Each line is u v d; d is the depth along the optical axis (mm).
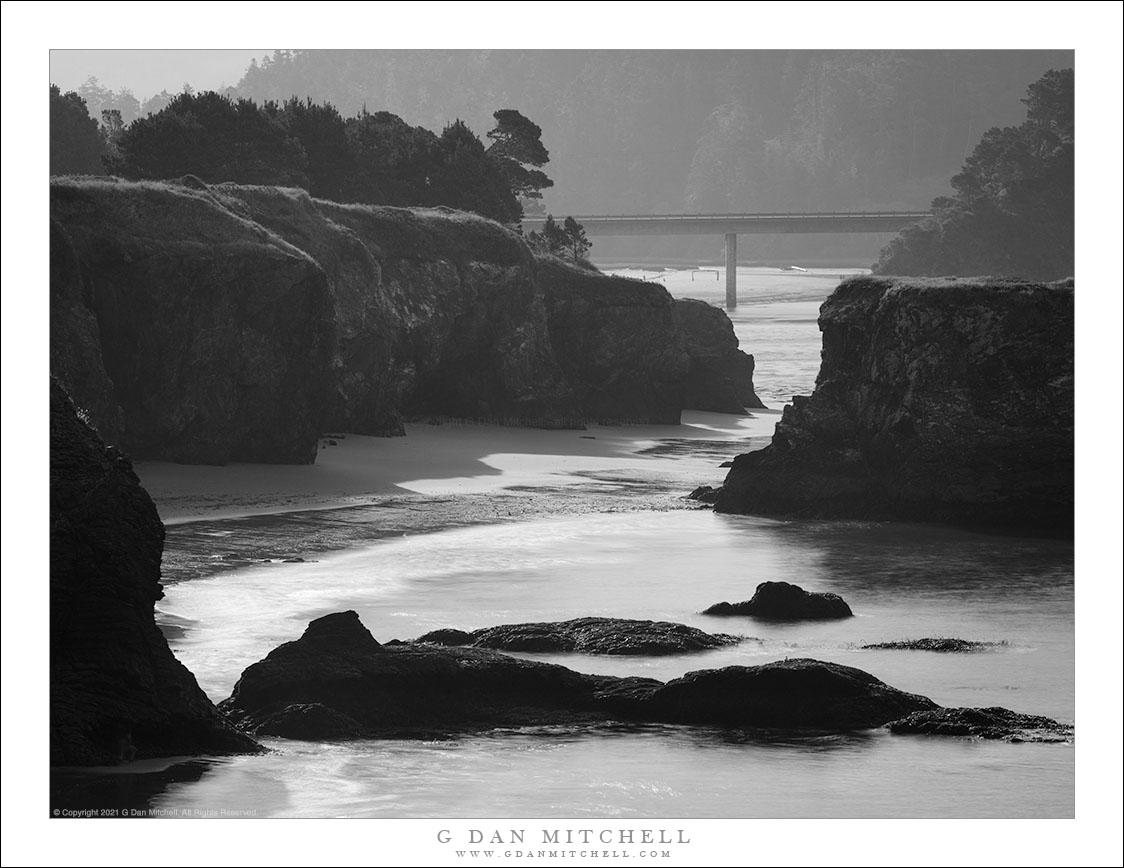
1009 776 27594
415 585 45969
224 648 36812
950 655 37594
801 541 56781
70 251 67812
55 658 27031
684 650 36906
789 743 29406
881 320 65500
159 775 26172
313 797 25531
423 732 29562
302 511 60219
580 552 52875
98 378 67750
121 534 27938
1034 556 54125
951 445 62906
